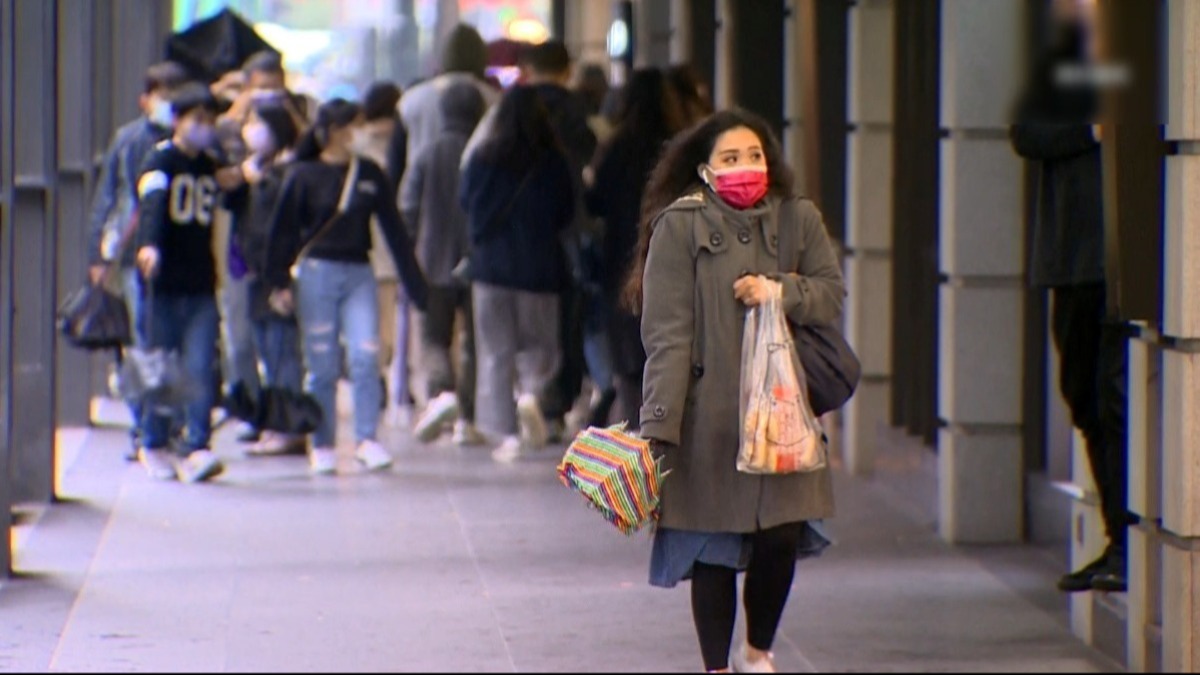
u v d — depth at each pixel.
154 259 41.75
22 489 39.94
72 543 36.00
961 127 35.62
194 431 43.91
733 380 24.06
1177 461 24.86
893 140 42.12
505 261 44.97
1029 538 36.06
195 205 42.53
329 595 31.77
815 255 24.52
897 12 41.72
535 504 40.72
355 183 43.91
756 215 24.23
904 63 41.81
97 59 59.09
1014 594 31.92
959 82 35.53
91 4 52.00
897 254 42.31
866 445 44.16
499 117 44.69
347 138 44.06
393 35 121.56
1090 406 28.97
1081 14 26.14
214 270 43.16
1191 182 24.28
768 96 53.84
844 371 24.31
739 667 25.59
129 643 28.30
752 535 24.48
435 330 48.78
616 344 42.81
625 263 42.47
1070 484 35.19
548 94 46.59
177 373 43.03
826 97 47.00
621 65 68.88
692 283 24.22
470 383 49.78
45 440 40.03
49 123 39.25
